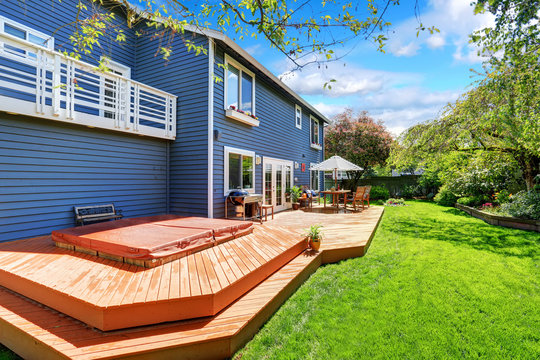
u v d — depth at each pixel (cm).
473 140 725
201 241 357
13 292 270
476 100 650
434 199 1348
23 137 413
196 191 621
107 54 652
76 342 186
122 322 204
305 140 1244
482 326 245
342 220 727
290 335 235
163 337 195
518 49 346
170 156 664
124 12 671
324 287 339
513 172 927
